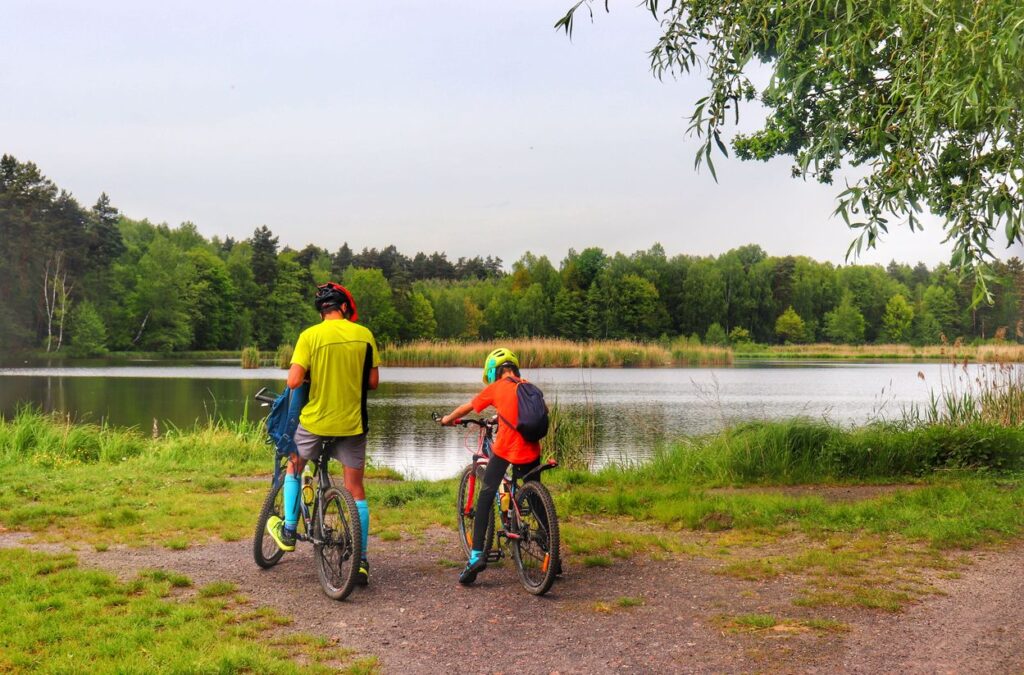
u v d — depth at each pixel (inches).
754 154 576.4
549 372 1710.1
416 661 162.9
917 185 194.2
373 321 4473.4
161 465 467.8
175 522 293.6
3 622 177.9
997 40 171.9
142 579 215.3
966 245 187.8
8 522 291.7
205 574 225.9
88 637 169.9
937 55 184.7
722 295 5162.4
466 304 5231.3
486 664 161.5
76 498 341.4
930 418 545.3
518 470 214.8
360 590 212.5
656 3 235.0
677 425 740.7
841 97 220.7
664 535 285.7
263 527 229.5
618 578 224.4
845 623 185.0
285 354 2123.5
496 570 234.5
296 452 218.1
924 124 193.2
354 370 213.3
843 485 404.2
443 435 688.4
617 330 4877.0
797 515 313.4
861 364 2561.5
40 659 157.4
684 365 2230.6
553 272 5152.6
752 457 432.1
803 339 5433.1
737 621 186.5
